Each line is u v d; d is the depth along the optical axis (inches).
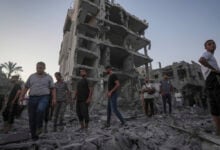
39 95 154.9
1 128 214.2
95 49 983.0
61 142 127.3
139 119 286.0
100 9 1046.4
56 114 213.8
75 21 1020.5
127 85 1004.6
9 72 1102.4
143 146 129.1
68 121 278.8
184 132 166.6
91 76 934.4
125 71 1097.4
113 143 121.7
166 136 162.1
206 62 135.6
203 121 228.7
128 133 150.9
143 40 1251.2
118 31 1126.4
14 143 130.2
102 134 151.7
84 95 198.5
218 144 116.4
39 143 123.0
